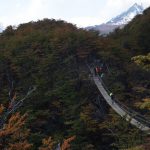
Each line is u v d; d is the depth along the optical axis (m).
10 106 9.59
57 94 73.12
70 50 89.62
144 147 17.84
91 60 88.88
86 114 62.75
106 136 57.44
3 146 9.65
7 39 105.44
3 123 9.38
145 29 105.31
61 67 85.25
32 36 97.38
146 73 75.31
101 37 101.69
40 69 83.06
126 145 20.47
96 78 78.31
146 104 17.72
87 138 58.44
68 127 65.44
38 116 66.88
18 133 9.90
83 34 94.88
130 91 71.94
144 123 33.25
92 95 72.38
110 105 59.84
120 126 26.88
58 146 9.10
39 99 71.31
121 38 111.38
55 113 68.69
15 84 81.38
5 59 86.94
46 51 90.19
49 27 116.81
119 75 78.69
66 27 110.88
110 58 87.69
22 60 86.25
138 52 99.56
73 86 75.38
